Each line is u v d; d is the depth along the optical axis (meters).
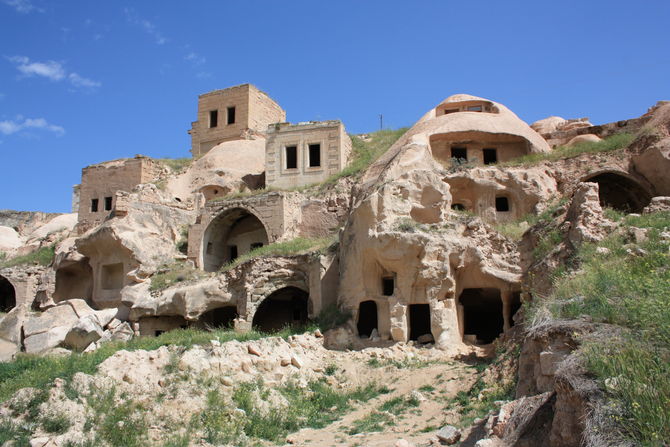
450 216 25.16
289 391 18.97
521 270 21.88
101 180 45.12
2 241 53.22
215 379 18.00
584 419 7.79
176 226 39.53
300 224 35.44
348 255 25.45
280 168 38.75
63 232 47.75
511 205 28.75
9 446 13.67
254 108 52.56
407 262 23.33
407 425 15.32
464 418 14.56
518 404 9.95
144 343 20.78
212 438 15.17
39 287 39.72
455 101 36.53
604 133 34.88
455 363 20.12
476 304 25.75
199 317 31.17
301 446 14.62
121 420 15.21
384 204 24.41
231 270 30.52
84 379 16.09
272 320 33.03
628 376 7.86
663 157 27.72
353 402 18.50
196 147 53.38
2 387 16.22
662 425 7.03
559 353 9.95
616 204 30.70
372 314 26.38
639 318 9.49
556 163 30.58
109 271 37.06
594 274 12.74
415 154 27.81
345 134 40.50
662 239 14.45
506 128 32.59
